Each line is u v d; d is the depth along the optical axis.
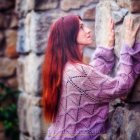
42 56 4.22
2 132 5.35
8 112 5.35
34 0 4.17
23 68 4.74
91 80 2.76
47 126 4.27
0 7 5.34
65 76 2.81
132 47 2.75
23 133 4.77
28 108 4.54
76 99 2.79
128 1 2.78
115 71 2.95
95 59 2.98
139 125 2.81
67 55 2.84
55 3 4.15
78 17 2.91
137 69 2.76
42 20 4.18
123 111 2.93
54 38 2.89
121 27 2.87
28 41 4.45
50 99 2.85
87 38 2.90
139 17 2.75
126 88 2.72
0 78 5.42
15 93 5.41
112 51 2.97
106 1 3.07
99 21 3.18
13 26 5.40
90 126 2.80
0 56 5.41
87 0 3.84
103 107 2.80
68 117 2.81
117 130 3.00
